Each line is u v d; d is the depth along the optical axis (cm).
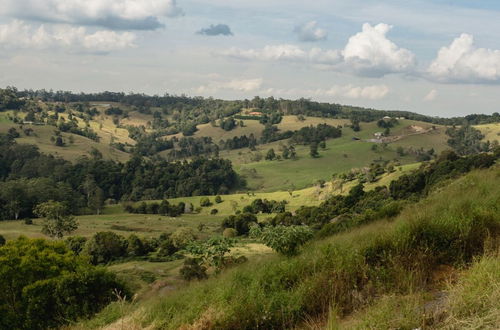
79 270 1636
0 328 1758
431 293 470
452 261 582
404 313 380
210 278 1019
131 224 11188
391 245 622
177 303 687
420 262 560
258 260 963
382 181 11119
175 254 7219
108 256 7138
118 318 734
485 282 384
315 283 552
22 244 2353
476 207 729
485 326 323
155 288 1309
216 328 528
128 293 1664
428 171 7706
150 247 7688
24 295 1647
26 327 1573
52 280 1620
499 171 1389
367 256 622
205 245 1237
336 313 444
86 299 1508
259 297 557
